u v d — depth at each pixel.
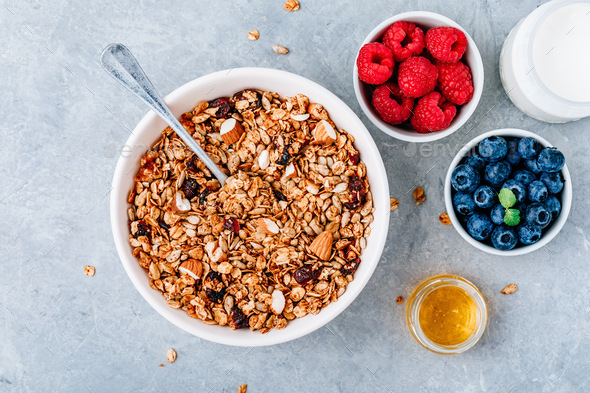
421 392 0.50
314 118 0.45
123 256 0.44
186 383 0.50
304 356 0.50
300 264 0.45
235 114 0.45
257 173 0.45
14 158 0.50
